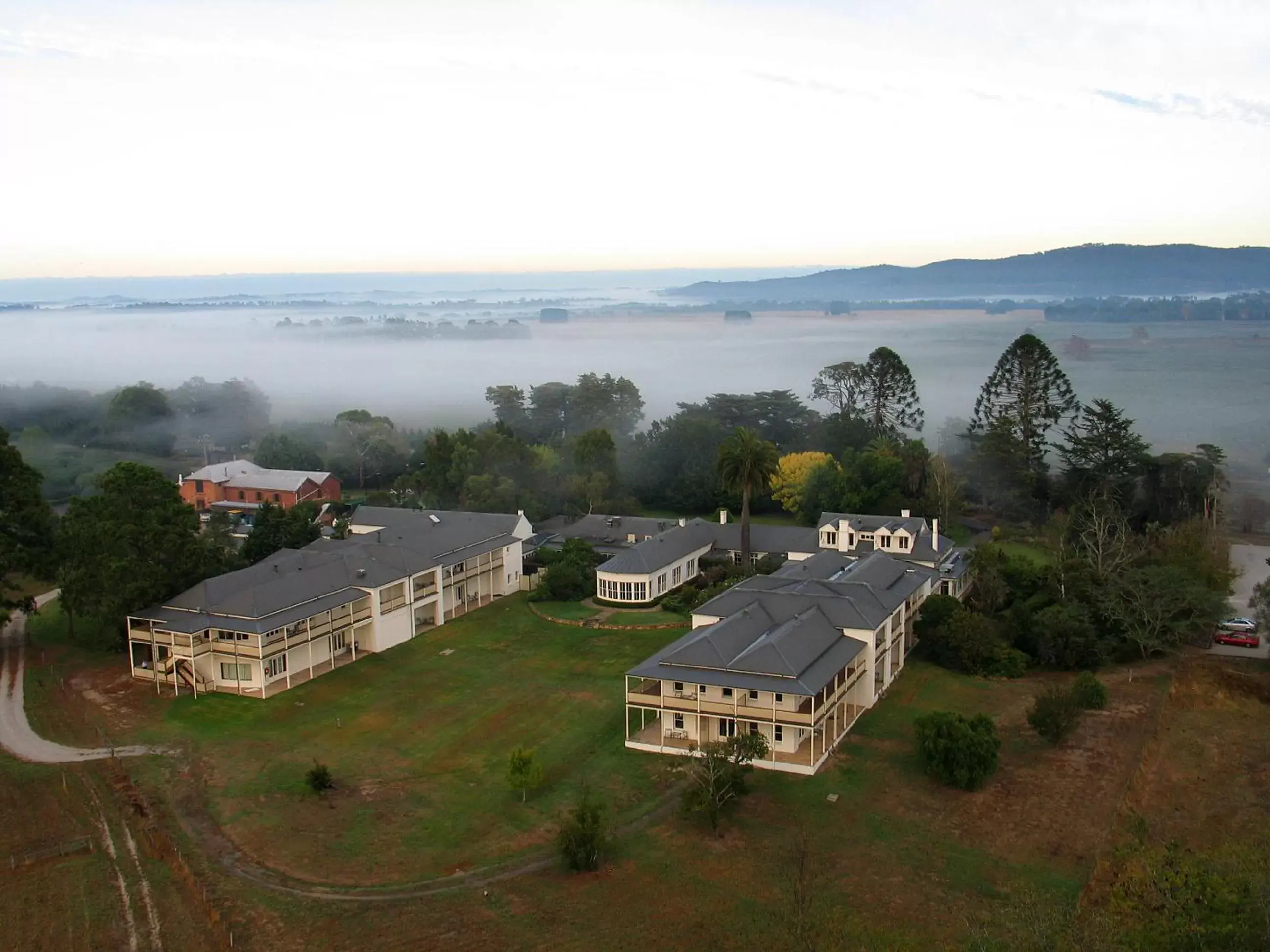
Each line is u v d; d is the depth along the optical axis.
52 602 87.00
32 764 54.31
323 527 108.38
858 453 131.25
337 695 65.56
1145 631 72.44
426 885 42.88
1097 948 32.03
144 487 72.62
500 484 118.12
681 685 57.44
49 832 46.66
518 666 71.75
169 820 48.25
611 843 46.41
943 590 84.06
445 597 84.94
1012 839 46.78
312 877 43.44
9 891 41.41
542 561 96.94
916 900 41.47
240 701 64.31
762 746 51.38
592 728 60.16
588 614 83.69
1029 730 59.62
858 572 72.88
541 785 52.50
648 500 140.75
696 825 47.97
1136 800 51.38
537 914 40.66
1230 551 100.19
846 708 63.09
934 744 51.97
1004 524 121.75
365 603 73.69
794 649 56.56
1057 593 78.00
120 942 38.09
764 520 129.00
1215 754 56.84
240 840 46.53
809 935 38.34
